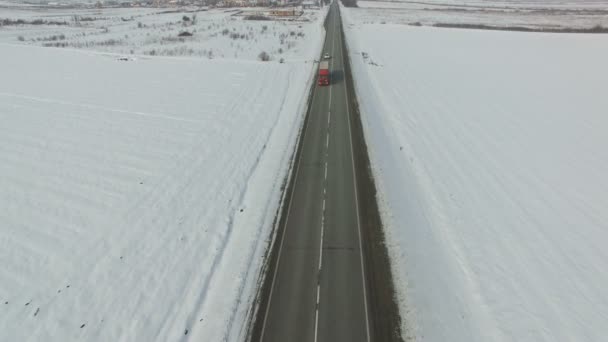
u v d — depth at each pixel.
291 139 31.34
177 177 25.62
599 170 26.62
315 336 14.52
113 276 17.38
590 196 23.53
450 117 36.25
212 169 26.77
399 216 21.34
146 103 39.97
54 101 40.88
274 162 27.69
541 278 17.17
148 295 16.41
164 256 18.62
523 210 22.08
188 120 35.25
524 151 29.44
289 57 62.09
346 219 21.05
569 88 44.97
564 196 23.53
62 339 14.40
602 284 16.91
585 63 56.41
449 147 29.98
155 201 22.97
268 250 19.00
